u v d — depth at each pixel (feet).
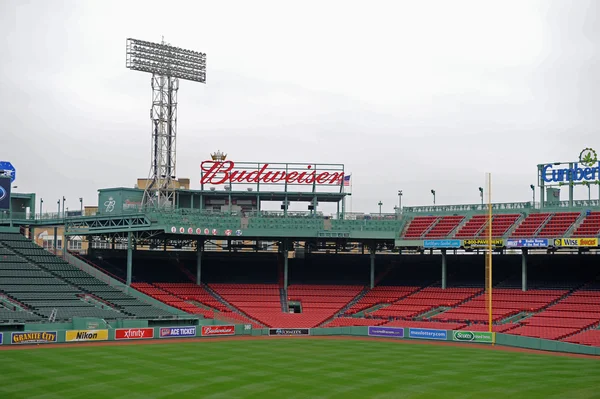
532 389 166.20
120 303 316.81
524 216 341.21
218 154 387.14
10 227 350.02
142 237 347.97
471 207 362.33
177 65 380.17
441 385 171.32
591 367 203.51
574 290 322.34
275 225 355.97
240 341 277.44
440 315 320.09
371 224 363.56
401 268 393.50
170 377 179.11
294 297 366.63
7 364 198.90
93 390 160.35
